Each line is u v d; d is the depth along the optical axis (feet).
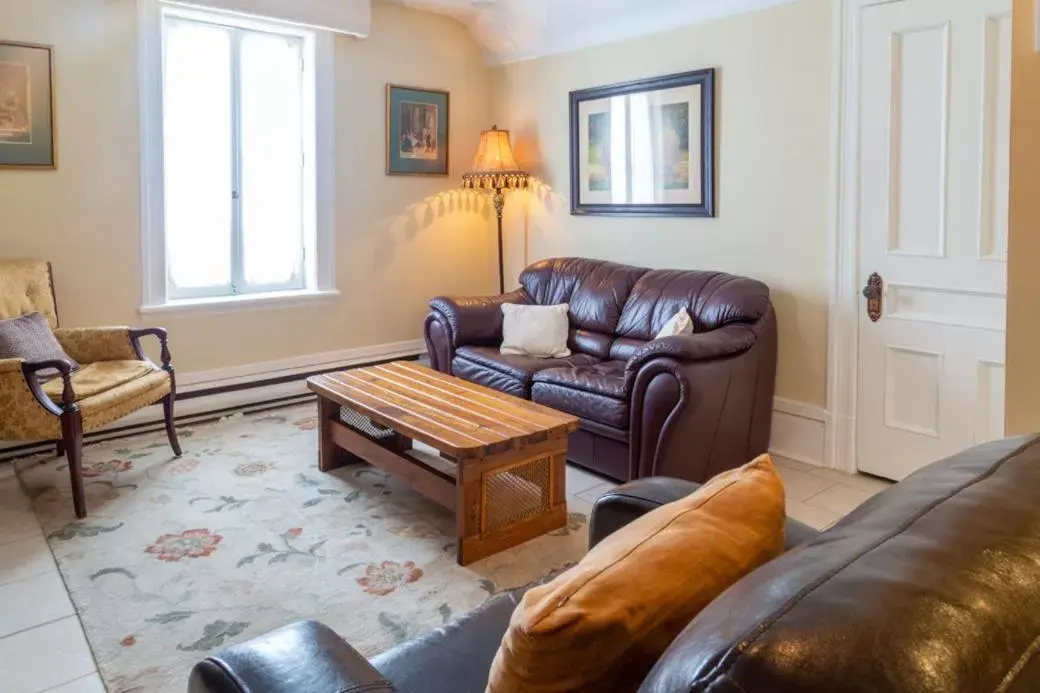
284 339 15.17
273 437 12.77
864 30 10.54
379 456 10.11
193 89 13.99
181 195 14.06
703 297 11.74
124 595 7.73
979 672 1.93
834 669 1.87
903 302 10.53
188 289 14.32
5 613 7.36
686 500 3.59
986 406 9.82
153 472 11.09
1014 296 5.46
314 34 14.84
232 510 9.80
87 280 12.71
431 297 17.29
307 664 3.44
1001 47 9.31
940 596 2.09
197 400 13.94
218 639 7.00
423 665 4.26
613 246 14.89
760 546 3.32
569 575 3.06
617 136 14.40
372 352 16.44
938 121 9.93
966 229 9.78
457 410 9.47
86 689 6.30
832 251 11.23
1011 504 2.61
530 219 16.81
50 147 12.10
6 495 10.21
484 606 4.98
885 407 10.82
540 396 11.75
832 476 11.17
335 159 15.43
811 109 11.35
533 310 13.55
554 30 15.26
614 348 12.89
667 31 13.34
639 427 10.11
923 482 2.97
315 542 8.94
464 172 17.47
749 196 12.33
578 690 2.83
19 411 9.19
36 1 11.77
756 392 11.09
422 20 16.35
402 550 8.75
